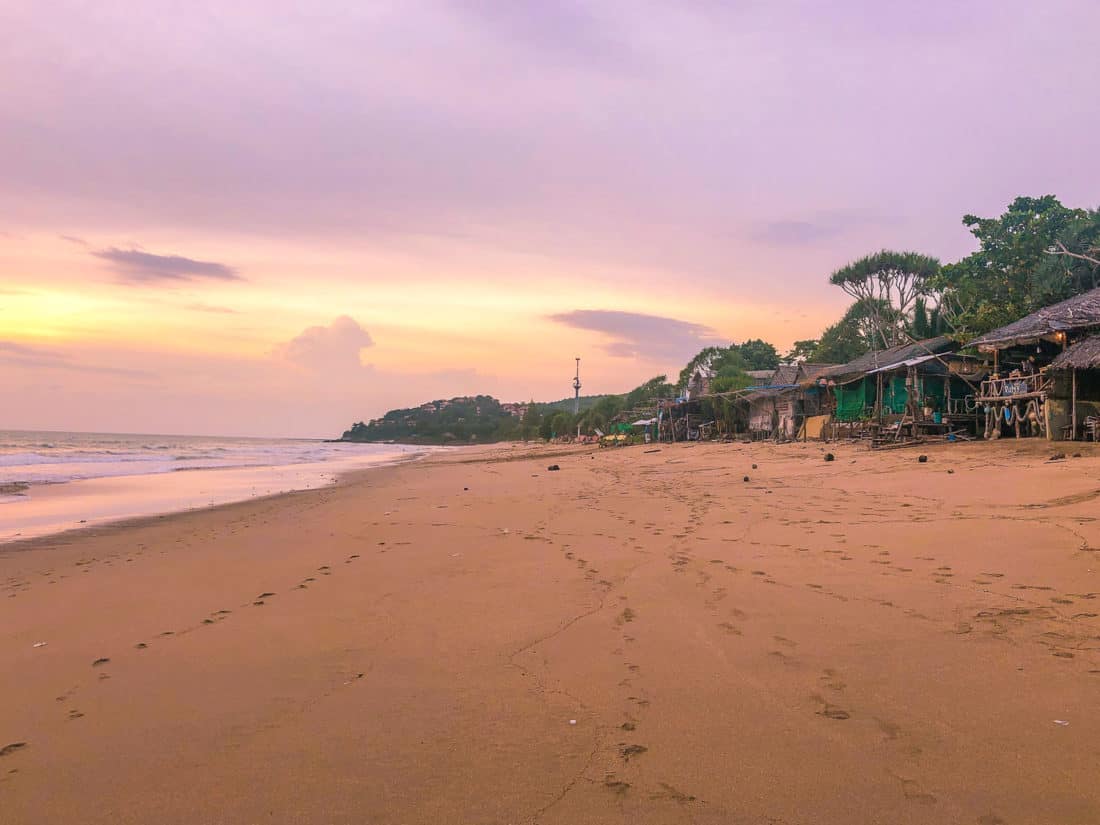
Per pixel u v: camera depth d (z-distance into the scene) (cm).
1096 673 371
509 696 393
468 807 276
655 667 425
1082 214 3012
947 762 291
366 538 1033
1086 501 884
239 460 5097
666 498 1349
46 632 582
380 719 368
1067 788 266
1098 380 1798
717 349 6419
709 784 284
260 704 397
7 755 341
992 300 3109
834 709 349
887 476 1391
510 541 927
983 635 443
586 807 272
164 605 664
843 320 5719
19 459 4456
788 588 589
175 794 296
